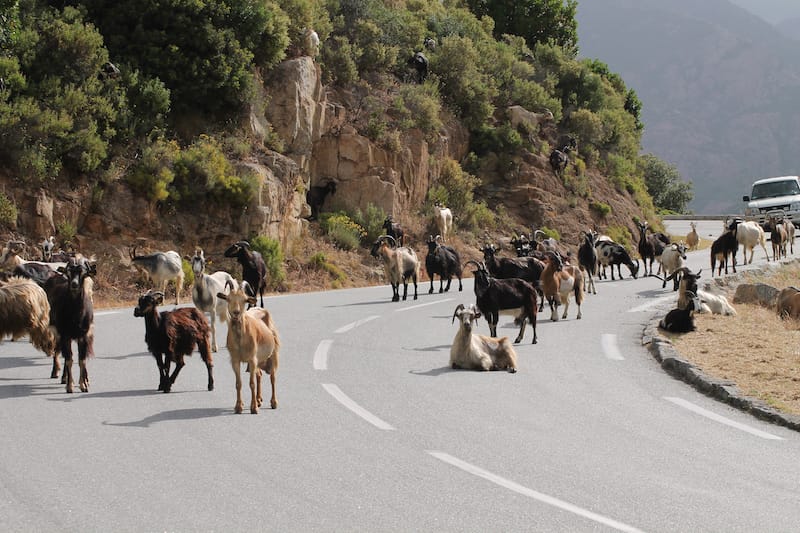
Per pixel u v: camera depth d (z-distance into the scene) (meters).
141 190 26.41
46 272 15.94
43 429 8.80
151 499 6.68
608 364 13.41
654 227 52.75
